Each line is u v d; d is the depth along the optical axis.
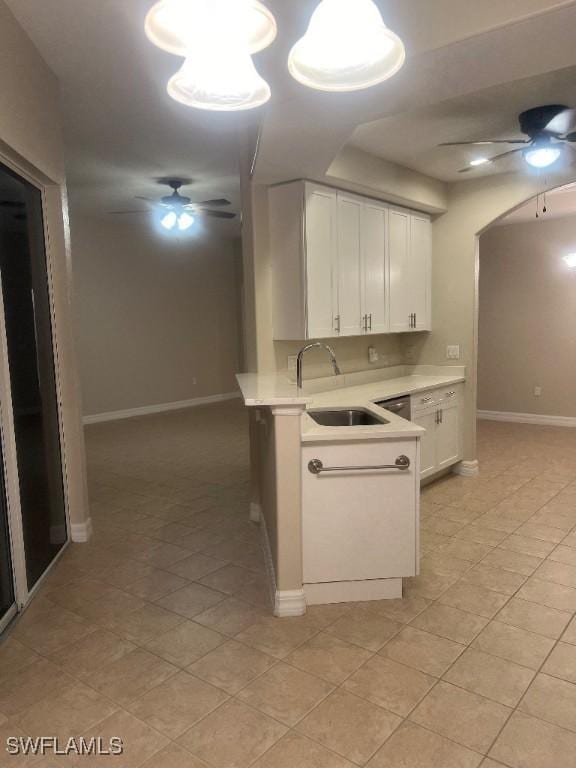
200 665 2.25
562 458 5.47
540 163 3.42
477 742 1.81
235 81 1.42
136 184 5.80
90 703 2.03
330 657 2.29
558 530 3.64
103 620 2.61
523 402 7.32
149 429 7.19
